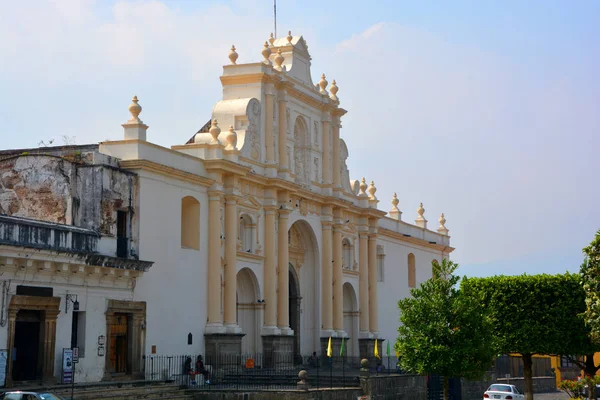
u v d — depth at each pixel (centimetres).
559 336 4531
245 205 4844
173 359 4169
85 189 3816
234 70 5069
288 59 5456
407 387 4781
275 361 4925
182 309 4275
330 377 4366
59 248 3456
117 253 3862
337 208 5759
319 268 5603
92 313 3678
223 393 3944
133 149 4044
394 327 6806
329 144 5794
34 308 3362
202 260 4466
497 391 4709
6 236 3216
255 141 4975
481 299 3884
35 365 3400
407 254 7200
